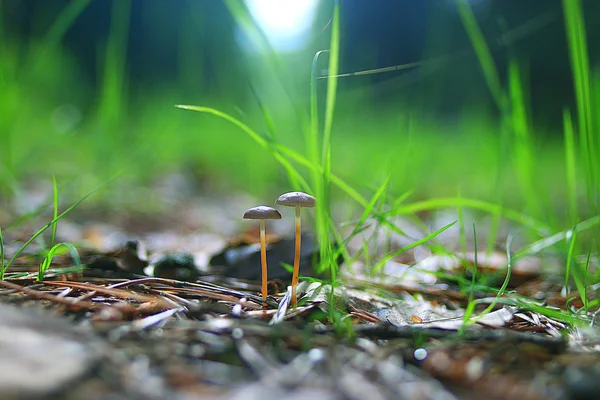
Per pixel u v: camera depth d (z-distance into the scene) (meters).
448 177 0.81
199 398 0.15
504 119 0.35
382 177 0.38
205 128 0.88
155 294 0.24
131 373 0.15
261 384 0.15
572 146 0.31
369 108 0.73
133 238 0.45
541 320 0.24
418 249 0.45
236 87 0.67
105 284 0.26
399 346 0.19
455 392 0.16
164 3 1.12
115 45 0.59
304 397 0.15
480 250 0.45
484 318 0.24
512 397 0.16
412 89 0.61
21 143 0.61
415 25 1.15
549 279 0.34
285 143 0.45
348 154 0.68
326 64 0.41
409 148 0.40
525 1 1.15
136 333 0.18
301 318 0.22
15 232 0.39
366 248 0.30
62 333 0.17
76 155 0.70
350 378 0.16
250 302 0.25
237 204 0.73
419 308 0.27
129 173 0.65
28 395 0.14
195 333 0.19
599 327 0.23
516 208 0.63
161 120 0.77
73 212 0.53
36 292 0.22
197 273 0.30
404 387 0.16
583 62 0.29
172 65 1.12
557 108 1.04
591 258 0.33
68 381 0.14
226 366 0.17
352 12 1.11
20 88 0.58
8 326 0.16
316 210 0.30
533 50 1.15
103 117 0.61
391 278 0.32
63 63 0.84
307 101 0.45
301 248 0.31
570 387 0.16
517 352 0.19
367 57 0.60
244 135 0.85
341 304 0.25
